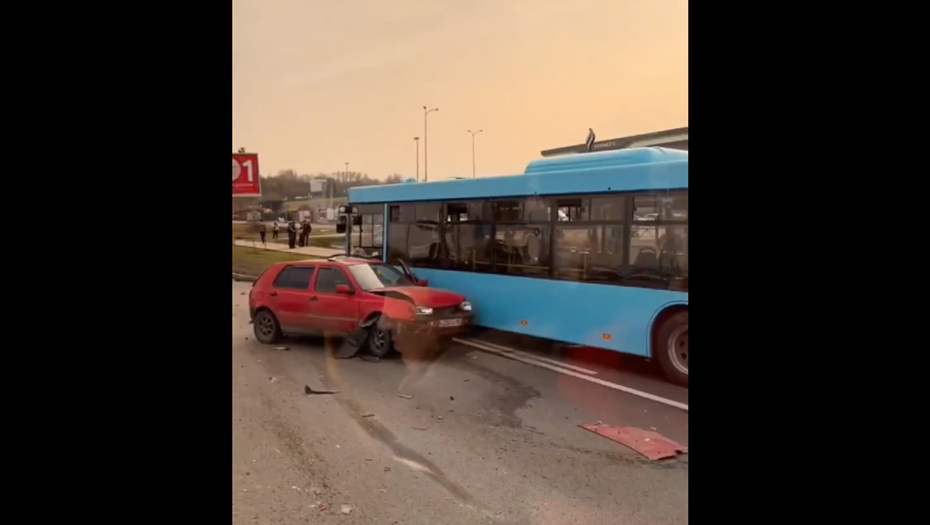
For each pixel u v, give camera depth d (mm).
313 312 8398
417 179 11000
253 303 8930
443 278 9367
